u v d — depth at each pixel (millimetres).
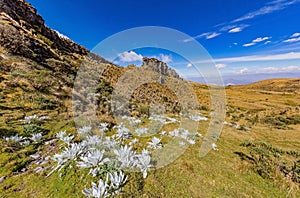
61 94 10477
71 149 4445
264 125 13602
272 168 5238
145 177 4094
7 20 20000
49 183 3654
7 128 5703
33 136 5367
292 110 21688
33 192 3412
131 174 4102
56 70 14672
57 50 23016
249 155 6168
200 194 3857
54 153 4832
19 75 10688
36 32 24906
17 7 26859
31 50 15602
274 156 6488
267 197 4023
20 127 5977
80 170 4008
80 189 3531
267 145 7617
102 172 3982
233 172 4887
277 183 4590
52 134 5969
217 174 4684
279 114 19062
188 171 4602
